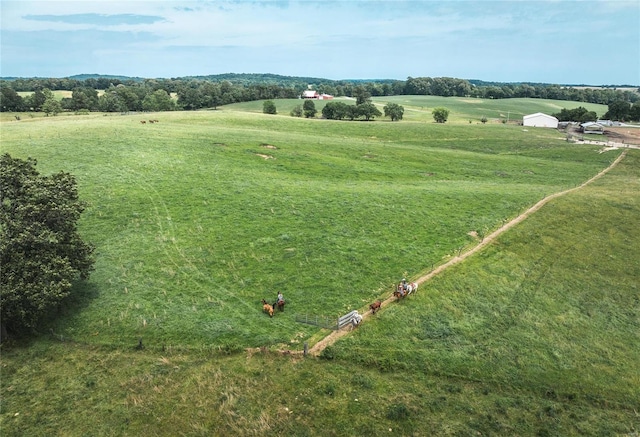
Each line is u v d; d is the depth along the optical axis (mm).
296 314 32562
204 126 101250
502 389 26453
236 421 23219
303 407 24141
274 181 62594
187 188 57188
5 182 32750
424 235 47156
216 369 27172
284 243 43750
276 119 123312
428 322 32031
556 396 26062
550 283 39125
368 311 33062
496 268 40688
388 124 129875
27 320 30859
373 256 41750
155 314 32438
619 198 61844
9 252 30812
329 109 155500
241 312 32844
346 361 27922
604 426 23969
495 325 32406
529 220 52062
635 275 41938
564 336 31844
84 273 34656
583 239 48656
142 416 23766
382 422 23250
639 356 30344
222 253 41562
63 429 23031
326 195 57562
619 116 172375
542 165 86188
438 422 23375
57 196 33531
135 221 47375
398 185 65625
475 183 70188
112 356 28594
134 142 76250
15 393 25562
